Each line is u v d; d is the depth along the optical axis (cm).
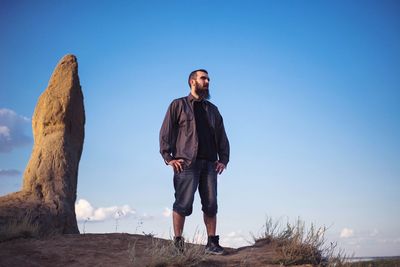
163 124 612
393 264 752
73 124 1260
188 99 623
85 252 647
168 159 598
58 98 1252
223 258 616
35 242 726
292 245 643
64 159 1164
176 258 572
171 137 612
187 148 603
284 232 710
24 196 1059
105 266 573
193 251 593
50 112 1234
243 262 595
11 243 718
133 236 803
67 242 725
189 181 595
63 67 1315
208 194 621
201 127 619
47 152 1166
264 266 586
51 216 997
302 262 612
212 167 626
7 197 1050
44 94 1312
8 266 562
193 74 627
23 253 631
